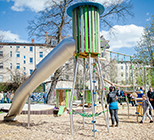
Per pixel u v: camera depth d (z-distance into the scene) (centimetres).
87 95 1423
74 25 593
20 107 840
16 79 2992
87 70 2216
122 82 3072
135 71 2094
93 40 564
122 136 565
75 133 607
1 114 1176
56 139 541
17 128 714
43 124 789
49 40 2109
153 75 1775
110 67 2653
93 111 562
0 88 3011
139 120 875
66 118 963
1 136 588
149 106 820
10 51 4241
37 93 2853
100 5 573
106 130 648
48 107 1523
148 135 575
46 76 698
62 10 1958
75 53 590
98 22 587
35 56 4309
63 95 1186
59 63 656
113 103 721
